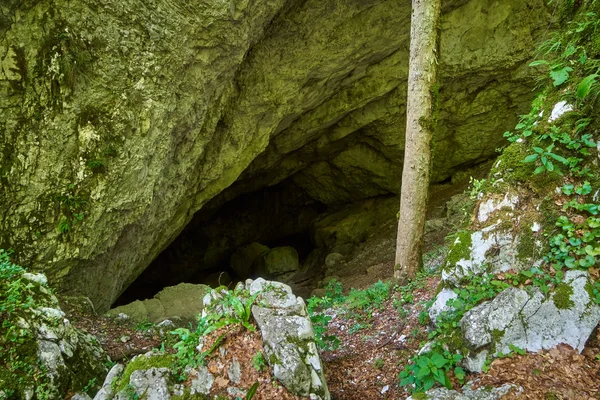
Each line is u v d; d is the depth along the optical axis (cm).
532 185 413
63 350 399
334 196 1789
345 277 1275
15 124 577
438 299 437
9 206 586
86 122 629
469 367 350
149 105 690
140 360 353
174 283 1983
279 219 2048
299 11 889
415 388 366
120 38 638
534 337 348
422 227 651
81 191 637
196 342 364
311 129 1303
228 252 2059
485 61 1186
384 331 525
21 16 556
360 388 411
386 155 1509
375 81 1216
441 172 1536
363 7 957
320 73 1061
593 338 344
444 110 1347
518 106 1320
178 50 704
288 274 1691
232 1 712
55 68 589
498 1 1113
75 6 590
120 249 774
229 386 335
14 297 403
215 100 872
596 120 406
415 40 617
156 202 823
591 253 365
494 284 385
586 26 436
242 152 1063
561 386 312
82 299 676
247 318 364
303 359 345
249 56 915
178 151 838
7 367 357
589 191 387
